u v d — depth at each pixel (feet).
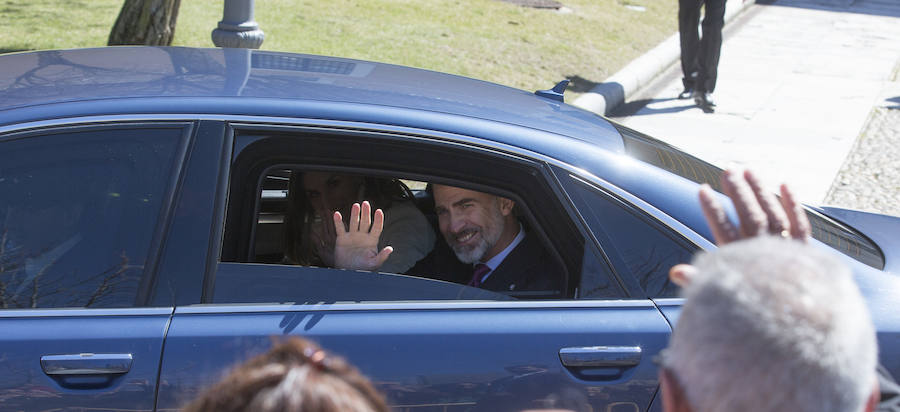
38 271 8.95
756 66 43.27
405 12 42.24
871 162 29.25
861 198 25.73
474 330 8.93
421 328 8.89
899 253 11.16
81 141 9.24
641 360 8.97
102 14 36.06
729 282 4.00
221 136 9.36
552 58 38.34
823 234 11.32
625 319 9.12
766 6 63.36
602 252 9.46
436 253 11.18
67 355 8.49
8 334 8.60
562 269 9.61
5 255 8.98
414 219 11.30
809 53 47.44
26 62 11.20
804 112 35.17
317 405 3.60
